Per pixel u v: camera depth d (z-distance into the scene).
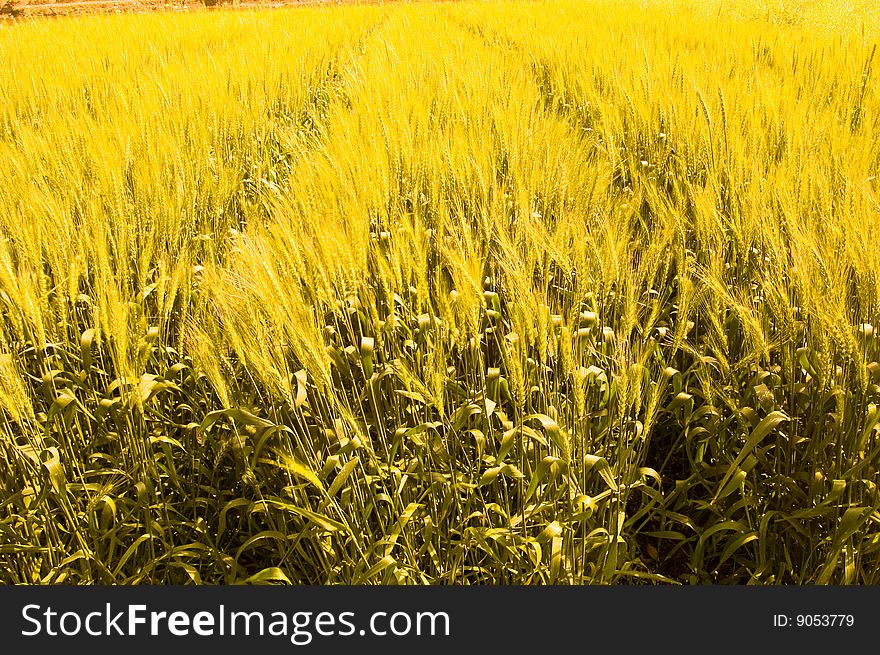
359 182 4.26
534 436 2.87
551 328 2.97
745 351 3.50
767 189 4.14
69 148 5.07
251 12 23.52
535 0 24.97
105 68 11.46
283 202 4.63
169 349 3.54
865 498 2.97
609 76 8.45
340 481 2.66
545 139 5.27
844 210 3.34
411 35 15.51
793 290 3.24
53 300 3.52
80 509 3.15
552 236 3.56
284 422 2.99
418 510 3.10
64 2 34.66
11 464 3.14
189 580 3.35
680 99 6.40
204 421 3.00
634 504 3.78
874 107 6.61
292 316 2.62
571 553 2.92
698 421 3.79
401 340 3.56
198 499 3.26
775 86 7.35
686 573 3.35
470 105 6.79
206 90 7.67
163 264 3.36
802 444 3.31
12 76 9.35
